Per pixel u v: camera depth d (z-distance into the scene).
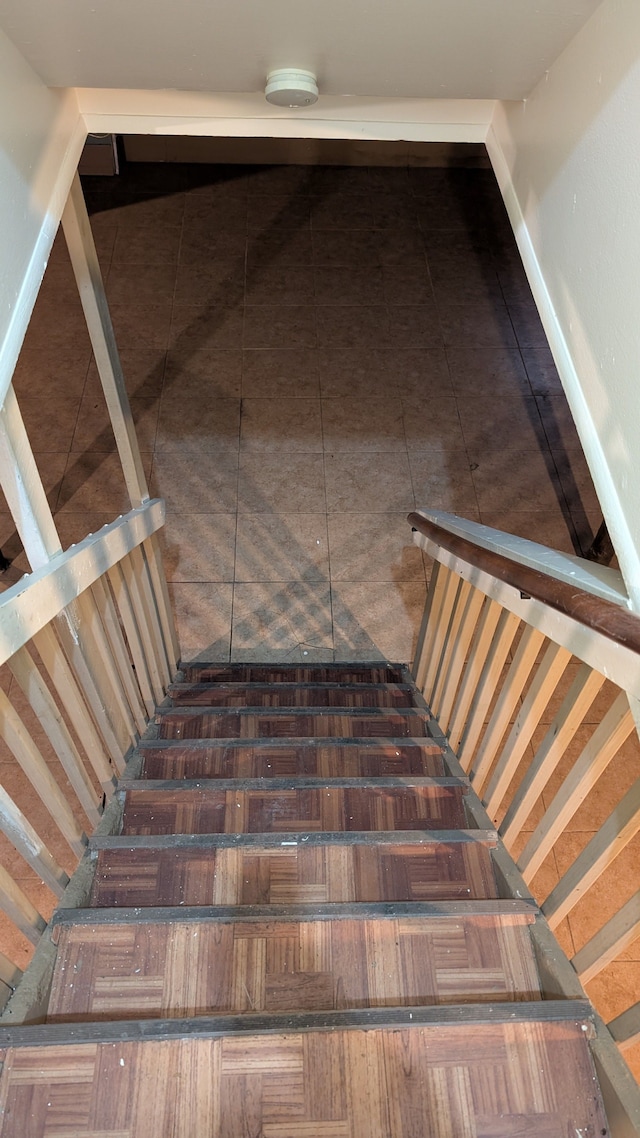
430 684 2.83
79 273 2.17
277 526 4.00
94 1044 1.36
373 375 4.65
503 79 1.27
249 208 5.52
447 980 1.57
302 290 5.05
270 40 1.15
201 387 4.50
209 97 1.49
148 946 1.59
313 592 3.79
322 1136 1.30
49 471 4.09
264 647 3.60
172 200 5.51
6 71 1.10
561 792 1.51
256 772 2.39
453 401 4.56
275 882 1.82
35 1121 1.30
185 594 3.73
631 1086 1.30
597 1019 1.42
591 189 1.03
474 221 5.58
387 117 1.53
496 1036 1.40
